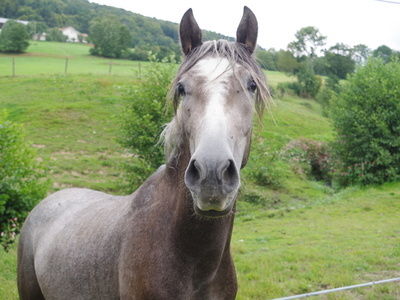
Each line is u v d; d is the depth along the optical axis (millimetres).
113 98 25391
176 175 2008
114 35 62438
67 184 13414
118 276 2141
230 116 1781
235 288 2268
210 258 1967
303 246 7801
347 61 51750
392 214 11367
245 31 2117
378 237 8578
